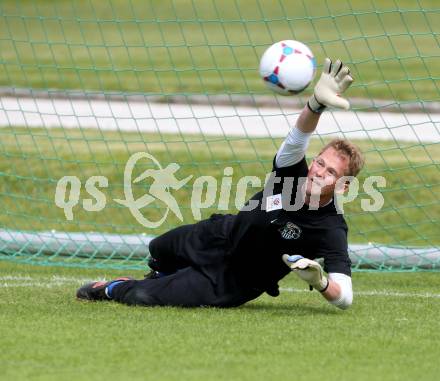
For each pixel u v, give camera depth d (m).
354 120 45.91
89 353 16.77
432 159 35.38
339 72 18.88
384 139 41.16
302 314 20.81
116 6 108.69
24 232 30.28
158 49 80.44
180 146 39.84
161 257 21.81
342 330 19.03
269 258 20.42
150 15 104.00
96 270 28.03
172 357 16.59
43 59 71.81
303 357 16.78
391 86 57.81
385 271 27.69
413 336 18.69
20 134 39.66
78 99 53.91
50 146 39.44
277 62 20.05
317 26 94.81
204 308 20.84
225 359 16.53
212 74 65.56
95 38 87.12
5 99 52.41
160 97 54.16
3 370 15.64
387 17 97.50
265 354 16.94
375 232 33.41
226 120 47.41
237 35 89.56
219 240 20.88
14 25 93.31
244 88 57.59
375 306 22.30
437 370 16.12
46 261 28.89
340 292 19.81
